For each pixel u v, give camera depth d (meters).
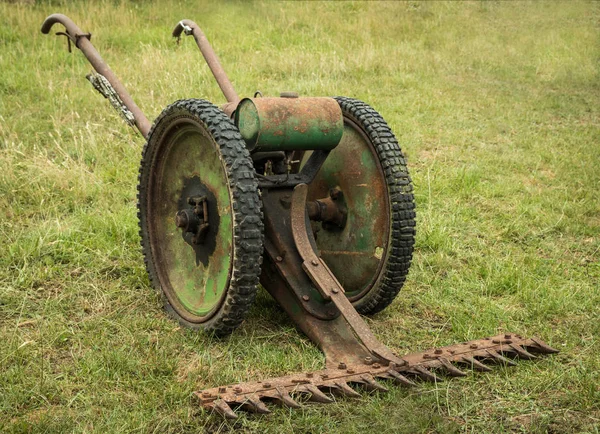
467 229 4.63
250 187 3.44
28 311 3.75
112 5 8.59
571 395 3.38
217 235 3.65
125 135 5.30
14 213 4.43
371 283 3.74
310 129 3.56
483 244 4.48
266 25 8.74
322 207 3.82
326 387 3.31
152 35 7.85
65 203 4.55
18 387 3.31
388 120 5.99
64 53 6.92
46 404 3.28
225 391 3.25
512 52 8.62
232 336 3.63
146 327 3.69
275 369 3.48
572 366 3.55
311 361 3.52
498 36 9.29
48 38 7.35
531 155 5.59
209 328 3.58
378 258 3.74
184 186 3.79
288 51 7.80
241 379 3.43
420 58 8.04
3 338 3.57
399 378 3.34
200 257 3.74
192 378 3.39
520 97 7.05
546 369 3.52
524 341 3.59
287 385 3.29
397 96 6.77
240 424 3.22
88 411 3.23
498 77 7.78
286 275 3.63
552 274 4.20
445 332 3.78
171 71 6.61
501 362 3.49
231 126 3.50
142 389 3.34
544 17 10.19
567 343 3.68
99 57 4.26
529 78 7.79
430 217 4.63
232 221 3.45
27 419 3.20
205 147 3.65
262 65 7.21
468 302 3.98
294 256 3.65
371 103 6.45
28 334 3.61
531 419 3.29
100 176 4.84
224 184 3.59
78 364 3.45
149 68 6.61
